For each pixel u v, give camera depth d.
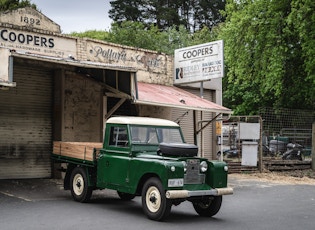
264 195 13.56
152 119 10.52
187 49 18.80
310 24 22.70
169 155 9.22
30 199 11.16
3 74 10.85
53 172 15.38
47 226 7.98
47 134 15.51
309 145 24.77
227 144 27.05
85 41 15.79
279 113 25.08
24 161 14.82
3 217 8.74
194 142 19.38
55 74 15.61
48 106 15.60
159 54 18.77
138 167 9.26
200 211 9.80
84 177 10.79
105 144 10.31
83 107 16.08
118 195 12.45
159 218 8.74
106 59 16.48
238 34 25.88
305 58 24.94
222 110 17.17
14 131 14.60
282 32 24.42
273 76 24.20
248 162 20.11
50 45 14.78
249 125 20.44
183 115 19.72
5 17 14.95
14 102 14.63
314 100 27.66
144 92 15.83
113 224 8.35
